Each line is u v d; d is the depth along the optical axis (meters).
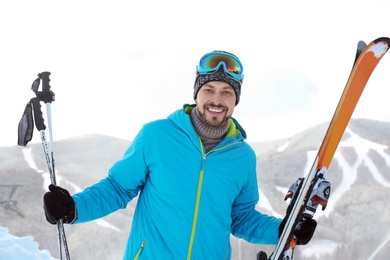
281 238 2.10
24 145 1.98
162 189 2.06
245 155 2.19
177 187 2.05
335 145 2.17
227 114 2.11
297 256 47.91
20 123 1.99
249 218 2.32
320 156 2.12
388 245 50.62
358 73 2.21
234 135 2.20
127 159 2.13
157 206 2.07
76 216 1.92
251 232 2.30
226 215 2.13
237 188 2.16
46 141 1.98
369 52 2.19
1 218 36.28
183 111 2.15
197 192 2.05
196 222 2.04
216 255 2.09
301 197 2.08
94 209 2.02
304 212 2.08
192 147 2.08
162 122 2.14
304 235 2.06
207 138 2.14
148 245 2.05
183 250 2.02
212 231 2.07
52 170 1.95
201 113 2.12
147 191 2.12
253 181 2.27
